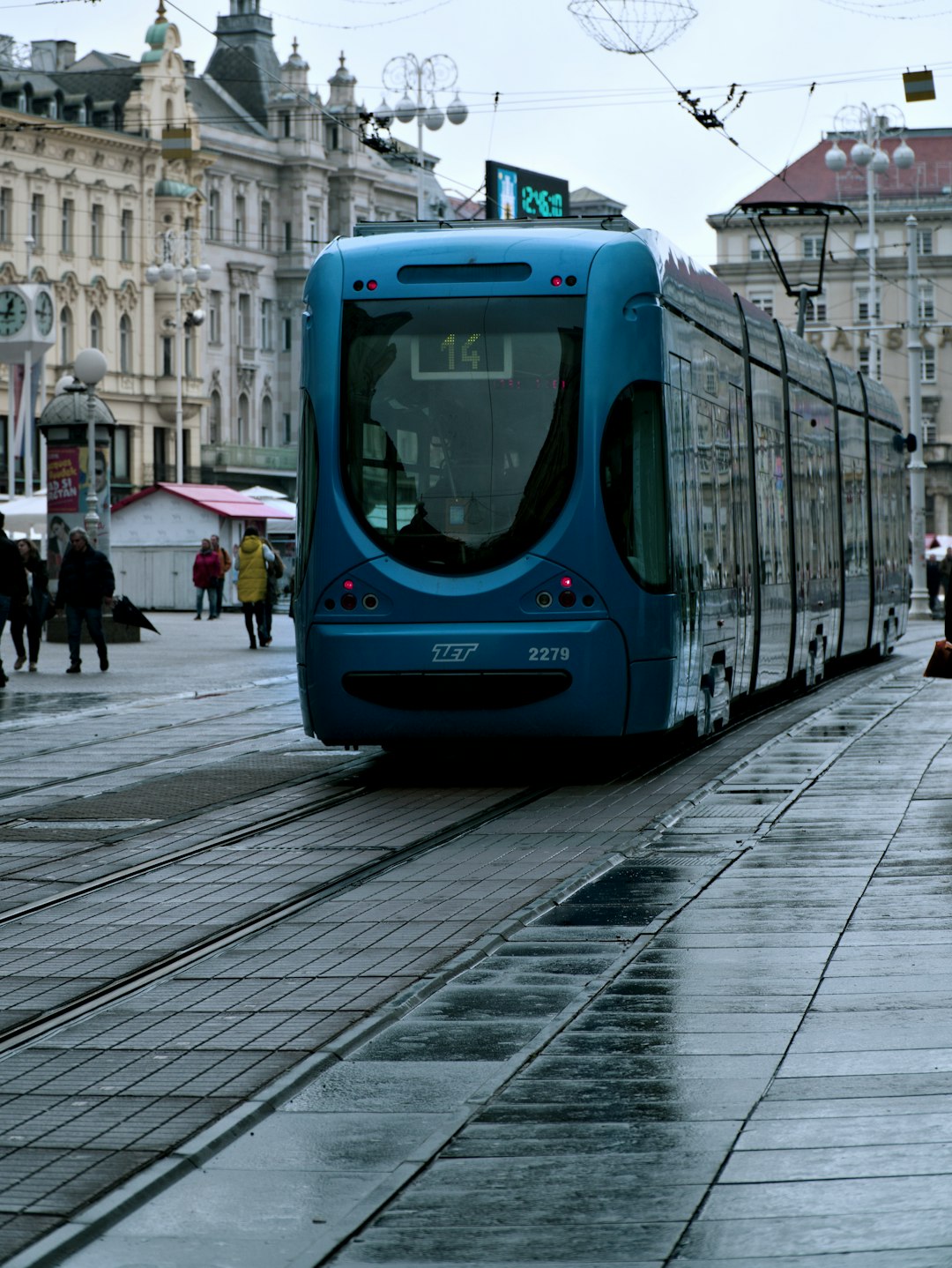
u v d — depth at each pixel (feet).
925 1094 24.43
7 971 33.96
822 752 66.59
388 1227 20.25
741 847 45.93
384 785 59.82
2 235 319.68
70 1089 25.94
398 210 423.64
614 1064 26.45
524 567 56.80
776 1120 23.57
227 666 120.47
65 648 142.00
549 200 290.35
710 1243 19.42
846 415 110.52
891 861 43.11
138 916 38.78
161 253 354.54
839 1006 29.40
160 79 351.87
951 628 56.54
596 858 44.88
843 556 106.73
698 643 64.49
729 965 32.71
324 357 58.80
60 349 332.60
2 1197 21.39
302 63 392.47
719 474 69.72
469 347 57.93
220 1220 20.65
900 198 428.97
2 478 315.17
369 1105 24.90
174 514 230.68
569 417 57.31
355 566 57.57
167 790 58.75
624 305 58.49
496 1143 23.03
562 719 56.70
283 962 34.04
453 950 34.65
